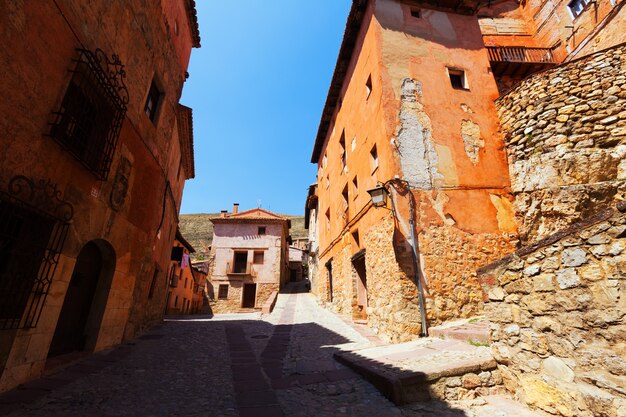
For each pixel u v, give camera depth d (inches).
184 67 378.3
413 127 302.5
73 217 170.2
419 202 277.3
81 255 201.0
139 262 267.6
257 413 122.0
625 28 356.8
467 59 353.1
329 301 561.3
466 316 251.4
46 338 155.1
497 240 279.6
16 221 137.6
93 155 181.6
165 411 122.2
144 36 251.3
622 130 257.0
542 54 462.9
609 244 103.2
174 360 204.2
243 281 959.0
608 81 272.8
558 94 290.0
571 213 255.0
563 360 113.3
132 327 265.0
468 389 138.1
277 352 235.8
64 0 156.1
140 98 248.1
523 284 133.3
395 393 129.7
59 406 119.7
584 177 260.2
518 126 309.9
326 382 160.6
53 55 149.9
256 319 460.4
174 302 702.5
